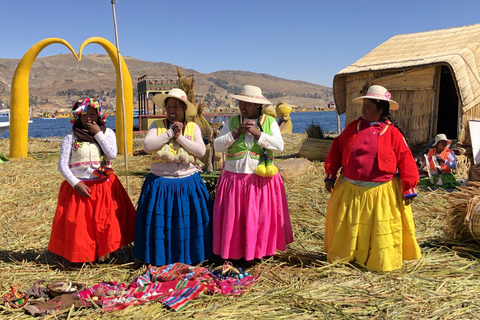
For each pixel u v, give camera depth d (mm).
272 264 3998
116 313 3043
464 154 8609
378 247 3693
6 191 6973
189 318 2980
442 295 3305
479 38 9125
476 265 3951
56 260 4160
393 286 3469
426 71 8836
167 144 3818
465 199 4398
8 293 3373
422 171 7527
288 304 3178
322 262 3951
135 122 50344
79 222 3812
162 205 3787
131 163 9898
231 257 3838
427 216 5531
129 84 11008
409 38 10633
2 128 16625
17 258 4223
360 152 3721
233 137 3762
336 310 3082
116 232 3920
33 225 5293
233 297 3285
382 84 9523
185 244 3826
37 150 12758
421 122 9023
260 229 3840
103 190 3924
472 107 8375
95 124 3881
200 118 7137
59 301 3170
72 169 3854
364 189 3740
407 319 2977
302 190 6863
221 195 3875
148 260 3789
